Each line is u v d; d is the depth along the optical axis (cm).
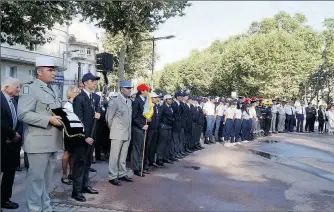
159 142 925
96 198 613
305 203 653
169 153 990
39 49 3228
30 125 475
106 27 1850
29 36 1327
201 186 735
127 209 566
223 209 591
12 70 3009
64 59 3594
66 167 696
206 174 852
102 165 888
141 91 794
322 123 2211
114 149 702
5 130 511
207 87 5238
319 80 4725
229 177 834
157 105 902
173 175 824
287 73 3647
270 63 3584
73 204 573
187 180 782
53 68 495
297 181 830
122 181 737
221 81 4572
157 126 888
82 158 590
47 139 479
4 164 520
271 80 3625
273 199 668
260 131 1855
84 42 4772
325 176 902
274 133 2002
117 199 614
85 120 600
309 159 1157
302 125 2206
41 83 485
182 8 1794
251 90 3862
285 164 1046
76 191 593
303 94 4828
